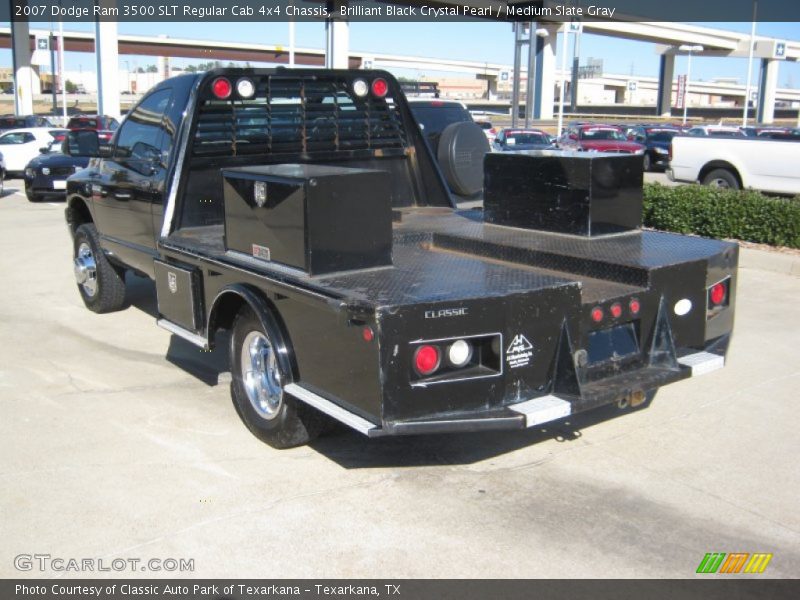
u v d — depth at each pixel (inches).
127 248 262.5
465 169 334.3
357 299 145.8
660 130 1263.5
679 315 177.8
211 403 217.0
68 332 284.7
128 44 3122.5
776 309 311.7
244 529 151.6
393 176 261.0
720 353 182.5
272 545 146.3
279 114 234.8
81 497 163.8
